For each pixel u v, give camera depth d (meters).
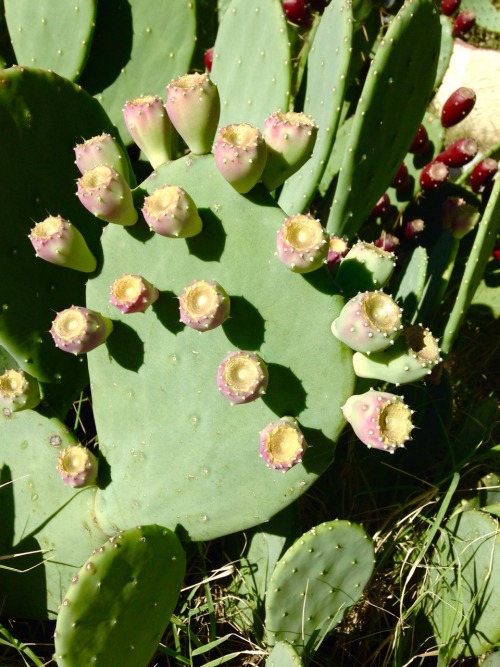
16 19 0.70
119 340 0.47
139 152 0.75
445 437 0.61
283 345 0.42
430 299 0.63
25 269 0.51
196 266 0.44
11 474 0.53
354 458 0.62
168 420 0.47
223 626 0.56
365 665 0.54
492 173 0.81
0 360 0.56
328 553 0.45
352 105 0.80
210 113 0.41
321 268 0.41
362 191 0.62
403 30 0.53
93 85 0.72
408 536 0.60
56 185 0.52
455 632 0.52
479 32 1.17
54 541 0.51
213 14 0.87
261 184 0.42
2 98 0.47
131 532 0.43
